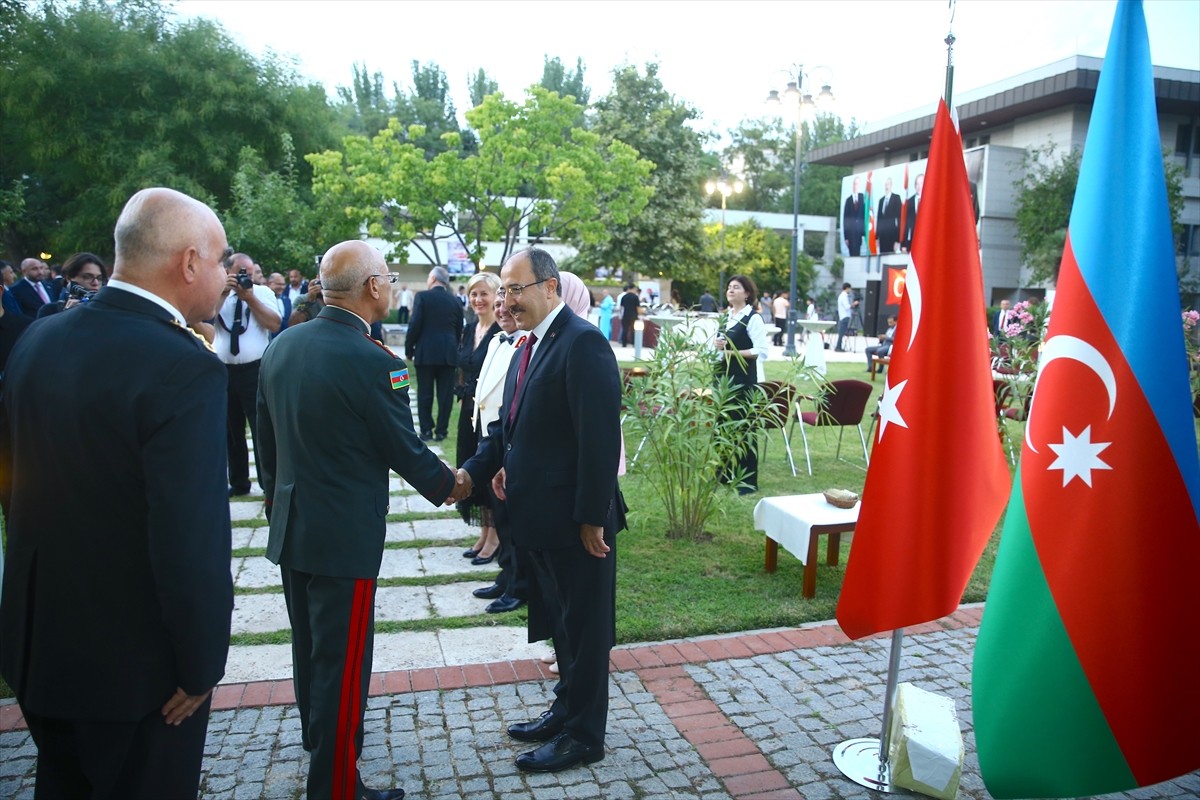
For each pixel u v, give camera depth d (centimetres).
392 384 238
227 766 269
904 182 2694
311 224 1422
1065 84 2230
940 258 246
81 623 163
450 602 414
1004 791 212
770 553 458
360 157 1412
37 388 162
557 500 266
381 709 309
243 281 557
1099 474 200
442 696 320
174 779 175
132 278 170
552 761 270
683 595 424
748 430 546
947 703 292
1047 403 209
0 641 170
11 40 1897
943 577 251
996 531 541
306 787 258
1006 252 2531
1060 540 204
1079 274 205
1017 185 2377
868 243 2908
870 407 1102
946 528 250
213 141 1936
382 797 251
